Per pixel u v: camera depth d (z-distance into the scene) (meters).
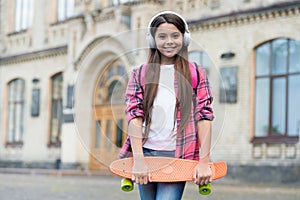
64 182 20.45
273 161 21.00
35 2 33.38
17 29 34.56
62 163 29.08
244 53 22.16
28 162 32.19
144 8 25.00
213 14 23.34
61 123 30.88
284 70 21.17
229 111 22.34
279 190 16.98
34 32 33.19
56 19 32.22
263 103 21.66
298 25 20.70
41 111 31.83
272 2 21.39
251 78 21.92
